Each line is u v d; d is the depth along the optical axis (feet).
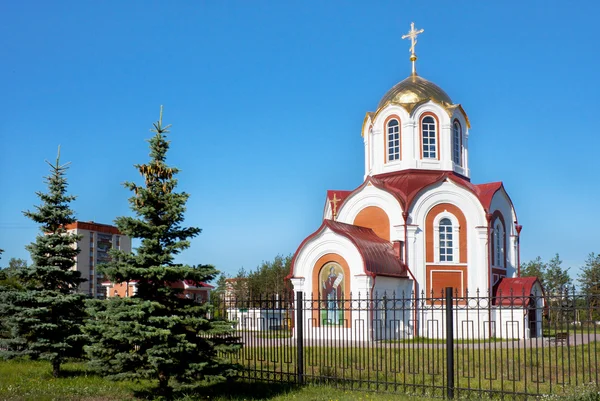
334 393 55.77
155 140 57.57
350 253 110.01
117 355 51.90
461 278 121.29
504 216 133.69
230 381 59.72
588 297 48.96
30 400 54.39
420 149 132.77
